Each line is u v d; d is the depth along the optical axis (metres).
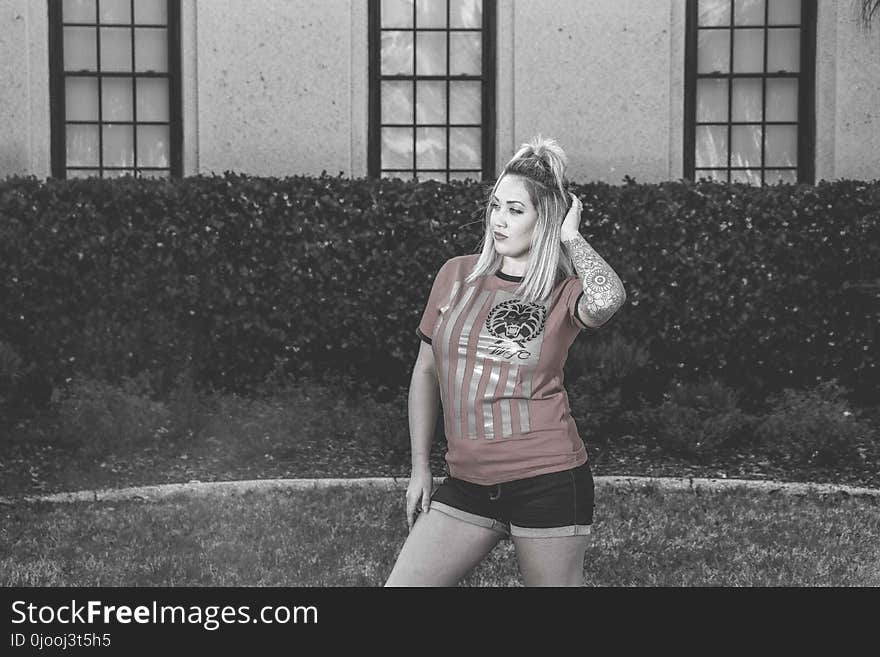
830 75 11.21
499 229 3.25
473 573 5.32
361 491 7.15
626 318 9.77
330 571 5.41
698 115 11.39
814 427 8.24
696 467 8.05
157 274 9.62
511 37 11.17
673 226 9.78
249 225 9.71
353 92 11.16
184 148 11.16
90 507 6.76
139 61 11.30
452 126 11.40
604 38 11.07
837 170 11.21
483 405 3.16
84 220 9.58
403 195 9.83
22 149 11.00
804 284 9.75
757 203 9.79
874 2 10.77
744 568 5.54
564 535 3.11
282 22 11.02
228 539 5.98
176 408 8.82
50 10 11.16
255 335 9.72
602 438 8.75
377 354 9.88
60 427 8.46
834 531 6.27
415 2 11.30
